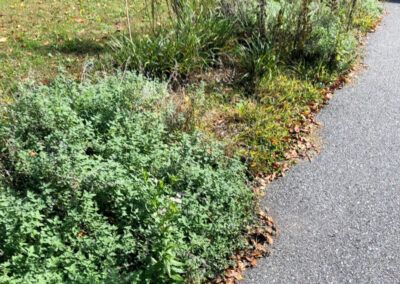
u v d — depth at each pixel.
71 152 3.51
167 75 6.00
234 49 6.54
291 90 5.96
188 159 3.91
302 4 6.83
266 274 3.45
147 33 6.79
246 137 5.03
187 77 6.02
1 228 2.92
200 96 5.03
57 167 3.33
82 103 4.35
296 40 6.76
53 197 3.30
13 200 3.13
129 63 5.78
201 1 7.02
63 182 3.30
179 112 4.96
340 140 5.21
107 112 4.30
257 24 6.88
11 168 3.64
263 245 3.72
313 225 3.95
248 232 3.81
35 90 4.30
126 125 4.13
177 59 6.00
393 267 3.51
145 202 3.28
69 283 2.74
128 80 4.82
